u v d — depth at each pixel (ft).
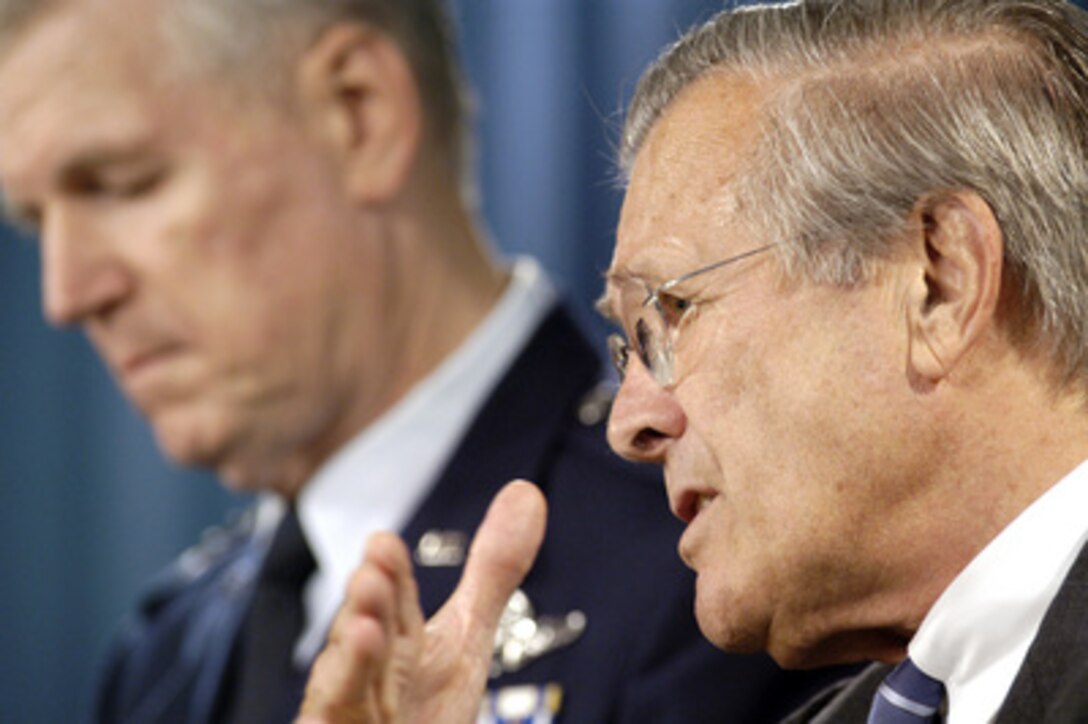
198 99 15.29
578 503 14.83
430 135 16.08
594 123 24.20
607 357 16.38
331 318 15.57
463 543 15.07
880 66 9.43
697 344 9.55
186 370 15.47
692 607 13.92
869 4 9.65
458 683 9.96
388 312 15.75
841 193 9.25
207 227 15.28
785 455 9.32
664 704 13.52
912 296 9.14
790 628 9.61
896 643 9.61
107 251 15.35
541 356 15.90
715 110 9.71
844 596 9.42
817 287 9.27
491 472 15.37
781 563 9.41
